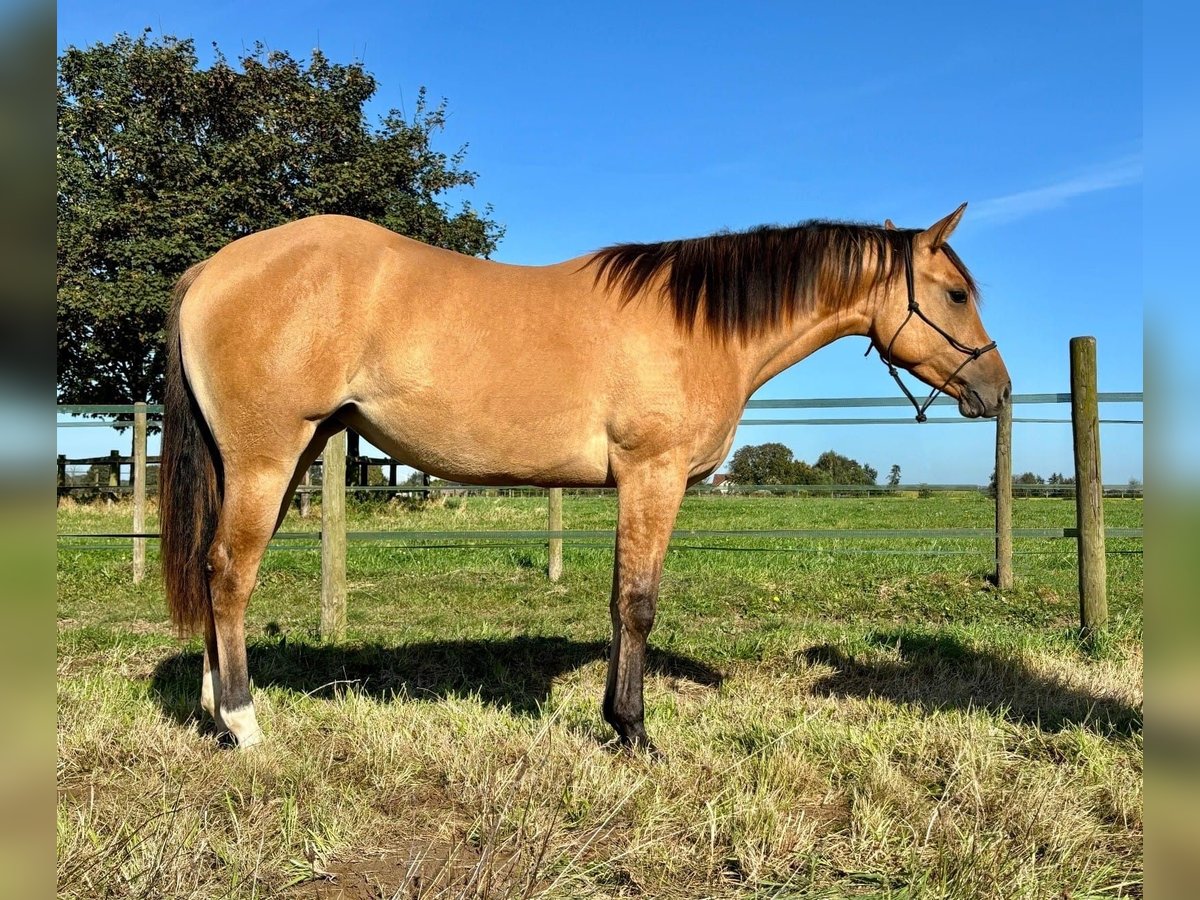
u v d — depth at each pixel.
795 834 2.55
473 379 3.17
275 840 2.50
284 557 9.80
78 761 3.08
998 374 3.78
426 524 13.62
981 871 2.30
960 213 3.71
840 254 3.68
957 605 6.88
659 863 2.40
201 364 3.10
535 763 2.99
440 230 19.70
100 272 17.58
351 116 18.86
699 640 5.50
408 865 2.42
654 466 3.30
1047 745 3.42
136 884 2.11
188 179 17.30
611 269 3.40
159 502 3.28
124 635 5.45
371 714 3.61
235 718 3.19
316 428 3.23
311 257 3.10
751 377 3.62
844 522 14.84
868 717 3.82
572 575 8.61
